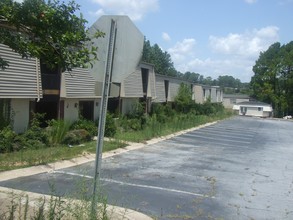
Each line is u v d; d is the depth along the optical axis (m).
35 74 19.41
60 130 19.20
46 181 11.75
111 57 6.17
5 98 17.95
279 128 49.69
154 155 19.39
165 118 37.00
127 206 9.67
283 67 90.00
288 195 12.68
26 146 17.14
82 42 6.39
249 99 101.56
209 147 24.77
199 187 12.88
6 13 5.23
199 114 54.25
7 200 8.63
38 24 5.45
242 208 10.64
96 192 6.34
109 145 20.42
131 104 33.59
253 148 26.16
